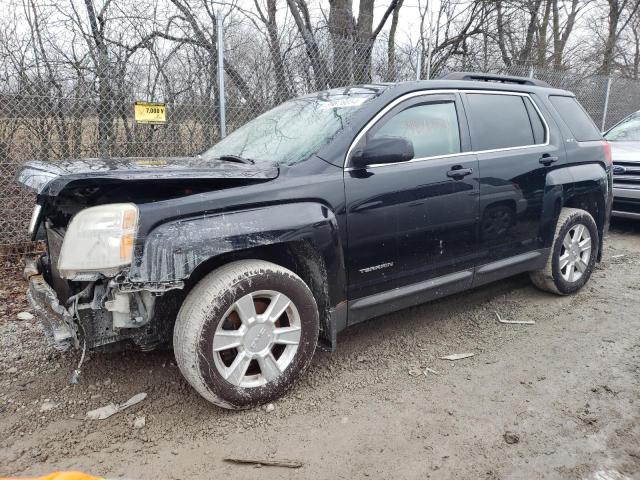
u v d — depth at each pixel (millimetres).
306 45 6746
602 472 2266
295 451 2406
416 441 2482
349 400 2848
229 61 6145
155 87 5766
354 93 3441
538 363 3273
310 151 2957
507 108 3949
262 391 2703
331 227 2807
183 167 2625
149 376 3064
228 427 2584
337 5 9047
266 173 2703
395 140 2881
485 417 2678
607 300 4383
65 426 2582
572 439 2494
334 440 2490
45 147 5336
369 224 2988
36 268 2984
